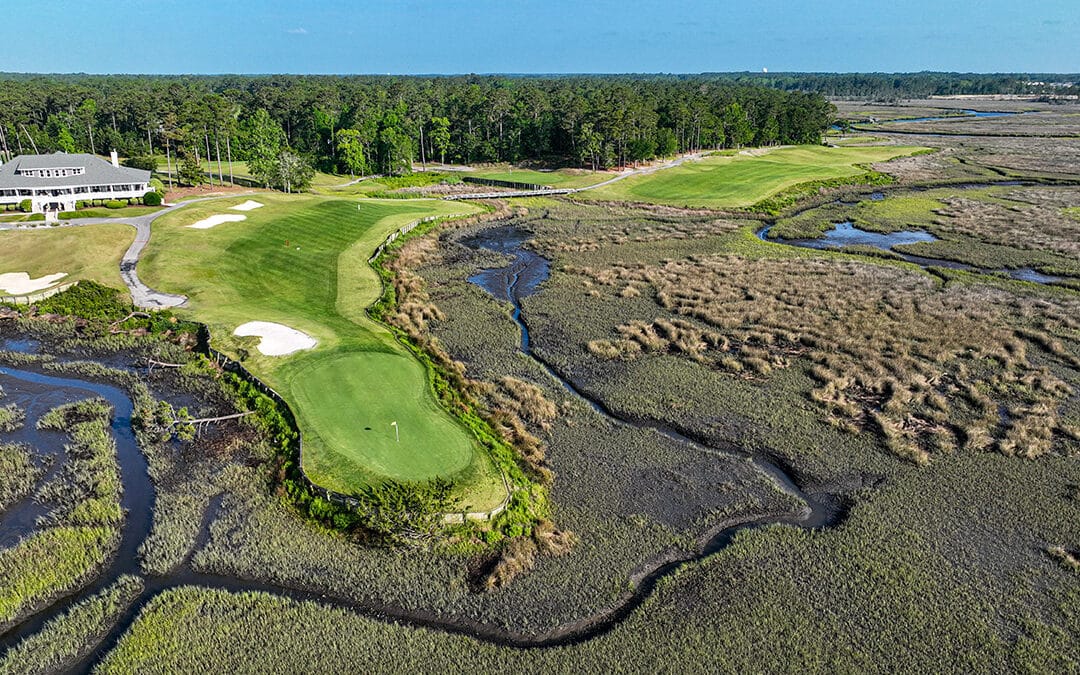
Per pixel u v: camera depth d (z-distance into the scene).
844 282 63.06
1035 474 33.88
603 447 36.34
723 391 42.56
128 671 22.66
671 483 33.44
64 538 28.53
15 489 31.86
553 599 26.22
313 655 23.47
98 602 25.39
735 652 23.80
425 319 54.47
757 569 27.72
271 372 42.16
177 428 36.28
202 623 24.55
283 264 63.88
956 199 100.62
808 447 36.41
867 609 25.67
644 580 27.34
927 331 51.22
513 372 45.34
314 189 104.50
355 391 39.91
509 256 73.88
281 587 26.53
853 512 31.20
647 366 46.19
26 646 23.56
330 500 30.47
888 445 36.28
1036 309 55.84
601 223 89.75
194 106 100.69
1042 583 26.95
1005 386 42.81
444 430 36.19
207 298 54.78
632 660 23.50
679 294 60.41
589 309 57.34
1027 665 23.25
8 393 40.78
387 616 25.36
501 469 33.06
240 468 33.34
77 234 66.12
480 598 26.19
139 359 45.31
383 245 72.31
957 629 24.73
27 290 54.25
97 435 36.19
